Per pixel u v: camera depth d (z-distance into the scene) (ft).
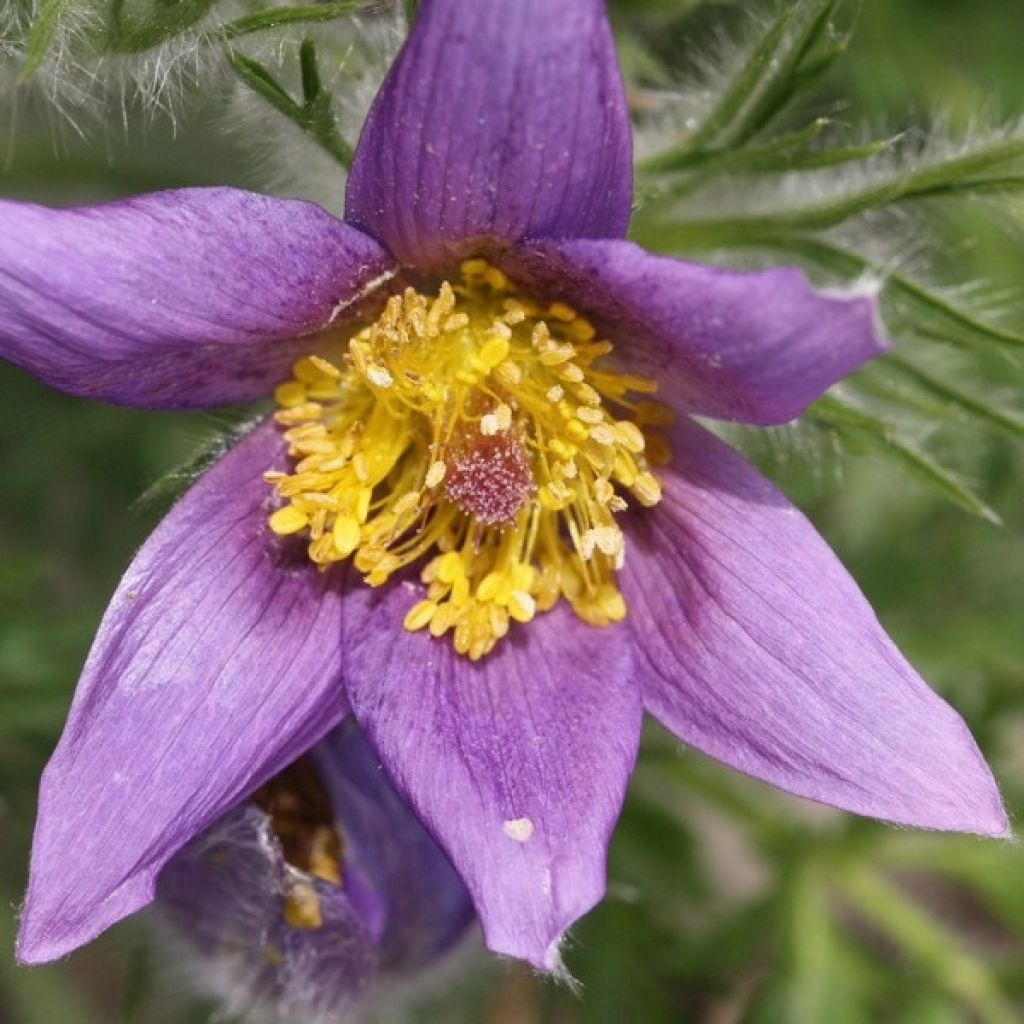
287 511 0.55
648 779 0.73
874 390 0.63
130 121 0.67
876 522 0.73
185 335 0.51
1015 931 0.72
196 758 0.53
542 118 0.50
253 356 0.54
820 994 0.69
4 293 0.49
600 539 0.55
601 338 0.55
